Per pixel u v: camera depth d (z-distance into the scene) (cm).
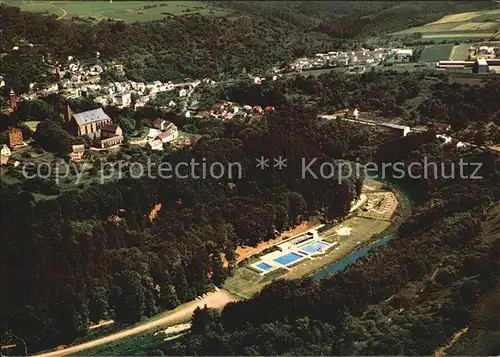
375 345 16700
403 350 16425
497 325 16975
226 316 19075
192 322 19238
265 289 19512
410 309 18225
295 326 17862
